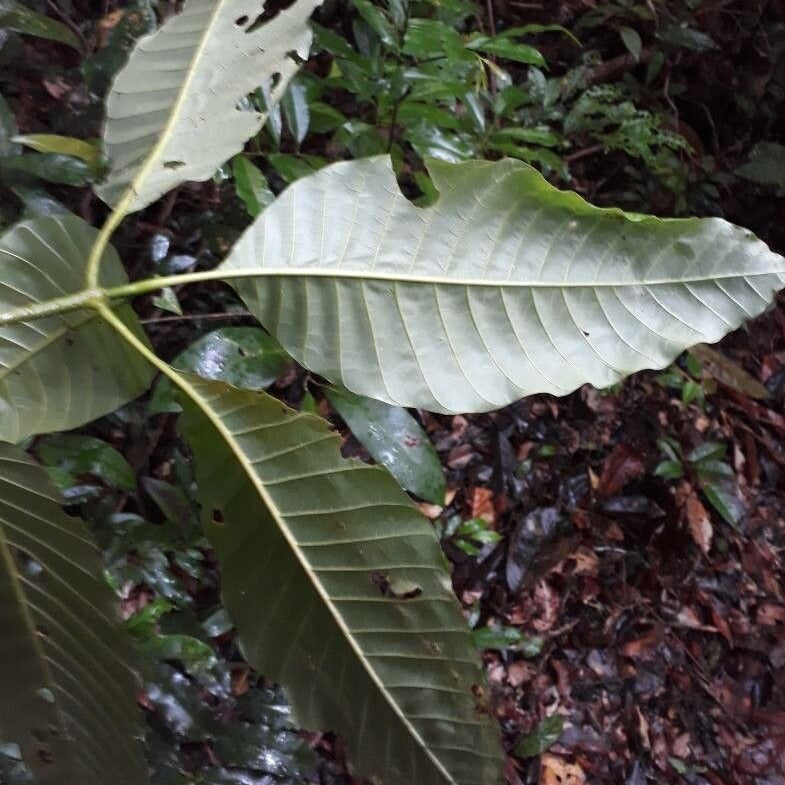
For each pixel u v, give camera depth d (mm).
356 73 1309
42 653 365
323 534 385
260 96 1000
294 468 386
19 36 1188
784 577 2184
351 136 1300
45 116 1226
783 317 2506
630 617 1943
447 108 1562
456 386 392
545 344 392
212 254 1331
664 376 2123
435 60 1430
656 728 1879
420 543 383
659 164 2201
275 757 1189
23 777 711
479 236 391
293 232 389
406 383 392
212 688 1173
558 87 1931
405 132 1329
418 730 388
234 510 389
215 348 1073
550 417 1982
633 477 2045
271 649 387
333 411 1509
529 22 2273
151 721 1097
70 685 370
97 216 1247
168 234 1301
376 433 1195
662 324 388
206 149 410
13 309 374
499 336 394
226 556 390
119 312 395
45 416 377
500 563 1806
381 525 385
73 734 370
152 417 1274
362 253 391
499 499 1811
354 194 391
